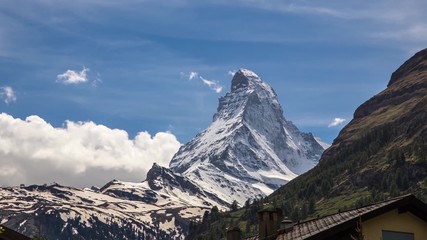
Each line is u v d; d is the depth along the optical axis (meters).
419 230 43.84
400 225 43.69
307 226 46.34
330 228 41.75
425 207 43.44
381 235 43.16
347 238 42.62
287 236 45.72
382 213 42.91
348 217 43.69
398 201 43.16
